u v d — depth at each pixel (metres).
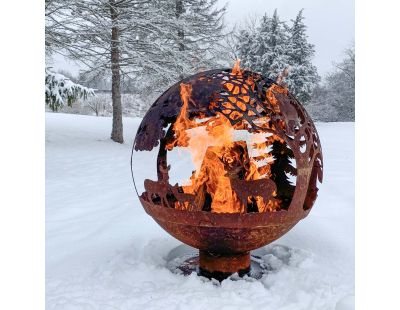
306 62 23.75
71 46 11.09
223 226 2.23
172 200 2.82
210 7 16.86
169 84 12.96
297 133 2.33
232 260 2.56
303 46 23.88
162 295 2.28
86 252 3.02
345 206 4.21
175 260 2.99
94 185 6.03
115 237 3.35
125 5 12.03
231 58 16.31
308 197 2.62
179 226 2.35
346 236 3.29
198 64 14.07
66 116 17.41
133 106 28.72
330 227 3.50
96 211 4.33
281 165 3.08
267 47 22.97
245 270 2.62
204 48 15.92
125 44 11.76
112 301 2.21
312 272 2.60
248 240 2.32
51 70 11.45
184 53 13.13
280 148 3.06
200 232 2.30
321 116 31.31
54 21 10.52
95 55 11.96
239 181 2.21
